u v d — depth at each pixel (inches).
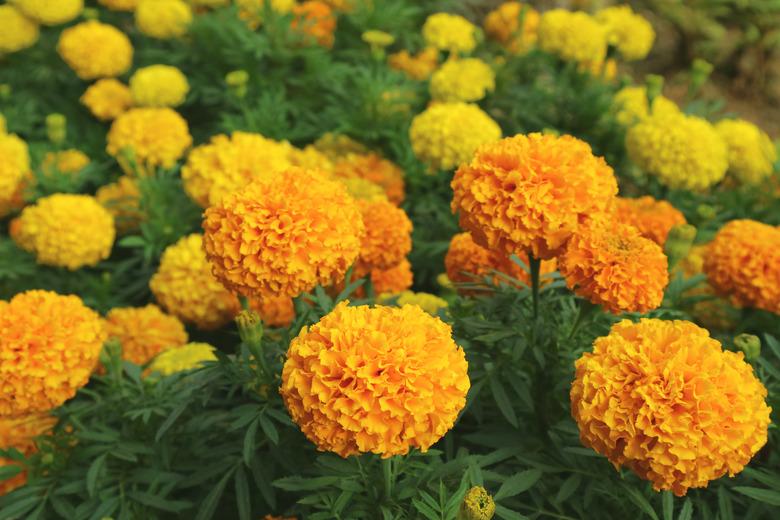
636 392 20.5
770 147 39.5
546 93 42.1
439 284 35.3
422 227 37.4
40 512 25.0
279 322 31.4
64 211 35.0
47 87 49.4
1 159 37.1
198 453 25.8
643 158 36.4
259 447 25.4
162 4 46.2
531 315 25.8
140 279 37.2
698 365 20.9
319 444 20.6
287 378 20.8
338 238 23.7
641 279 22.6
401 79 43.2
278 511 26.4
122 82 49.1
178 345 33.0
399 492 22.7
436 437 20.7
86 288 37.3
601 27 42.5
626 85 42.1
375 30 47.3
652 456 20.4
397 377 20.3
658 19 62.4
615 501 23.8
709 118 47.4
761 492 22.0
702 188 36.7
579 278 23.0
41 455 25.9
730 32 61.4
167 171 39.8
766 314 30.4
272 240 23.2
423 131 35.7
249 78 43.8
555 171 22.6
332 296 28.5
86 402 27.1
